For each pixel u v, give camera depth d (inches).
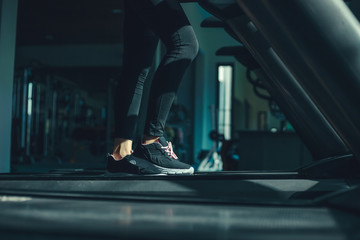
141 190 47.6
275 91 82.6
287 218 22.9
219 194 46.2
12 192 34.4
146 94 168.9
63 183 50.5
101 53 386.9
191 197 31.0
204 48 353.4
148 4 50.5
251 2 30.7
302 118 66.8
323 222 21.5
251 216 23.6
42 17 306.8
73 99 363.9
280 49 32.9
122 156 58.6
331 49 30.3
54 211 24.9
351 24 30.2
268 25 31.7
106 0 268.7
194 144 359.3
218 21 68.4
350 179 50.6
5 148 115.3
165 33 52.4
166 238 17.0
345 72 30.7
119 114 59.3
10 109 118.0
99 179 50.4
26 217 22.2
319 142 66.7
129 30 59.8
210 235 17.7
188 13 173.5
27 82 246.1
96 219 21.9
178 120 273.9
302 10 29.3
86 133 304.3
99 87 394.6
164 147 56.7
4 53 114.9
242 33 58.9
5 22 115.5
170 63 53.0
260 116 370.3
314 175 50.3
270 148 124.5
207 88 366.6
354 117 32.2
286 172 62.7
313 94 34.1
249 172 65.2
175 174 52.4
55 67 393.1
